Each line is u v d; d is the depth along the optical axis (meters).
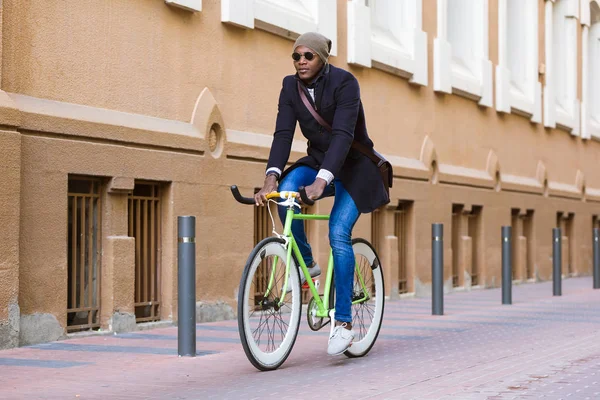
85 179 9.67
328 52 7.25
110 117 9.76
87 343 8.93
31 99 8.84
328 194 7.68
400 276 16.77
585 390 6.26
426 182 17.28
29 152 8.75
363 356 8.01
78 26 9.42
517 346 8.89
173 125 10.77
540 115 23.64
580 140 27.55
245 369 7.17
